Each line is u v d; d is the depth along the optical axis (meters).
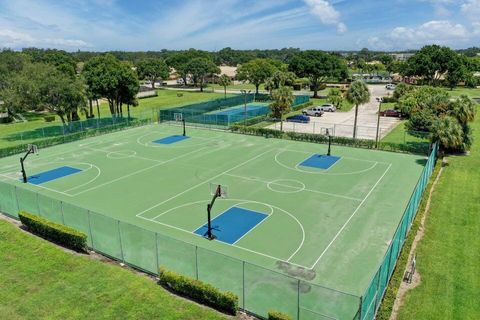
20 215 24.23
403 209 27.36
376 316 15.69
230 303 16.08
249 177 34.75
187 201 29.33
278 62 131.00
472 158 39.97
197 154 43.09
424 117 42.75
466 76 119.88
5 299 17.41
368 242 22.70
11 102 51.84
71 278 18.95
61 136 50.25
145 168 38.00
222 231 24.30
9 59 80.75
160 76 129.50
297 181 33.56
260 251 21.80
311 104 83.69
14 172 37.50
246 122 59.47
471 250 21.36
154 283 18.50
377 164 38.62
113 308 16.66
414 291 17.66
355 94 47.88
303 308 15.61
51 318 16.12
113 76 58.44
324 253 21.50
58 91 51.28
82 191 31.84
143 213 27.19
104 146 47.62
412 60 129.75
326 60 98.00
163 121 63.50
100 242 21.41
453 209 27.02
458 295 17.38
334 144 47.44
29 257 20.97
